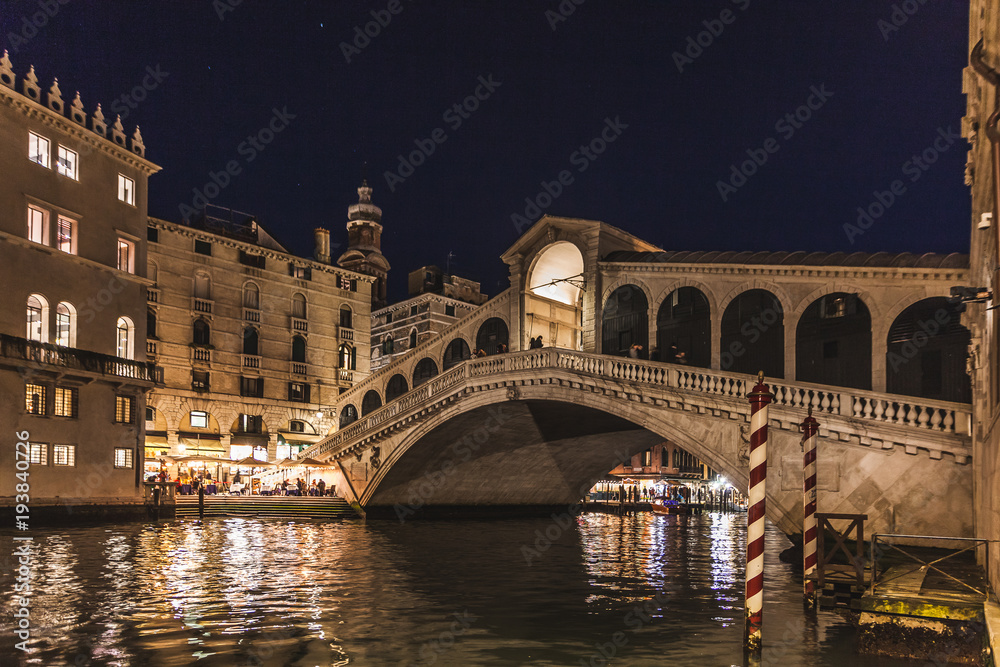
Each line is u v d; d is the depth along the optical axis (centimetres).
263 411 4066
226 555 1769
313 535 2431
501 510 3869
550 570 1612
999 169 809
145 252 3052
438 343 3694
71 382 2620
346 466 3497
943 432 1623
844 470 1750
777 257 2350
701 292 2520
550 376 2488
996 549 912
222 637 937
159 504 2872
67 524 2536
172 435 3681
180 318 3766
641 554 1969
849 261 2177
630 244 3025
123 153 2942
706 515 4512
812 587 1186
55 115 2614
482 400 2758
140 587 1284
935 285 2000
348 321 4584
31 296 2547
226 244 4000
